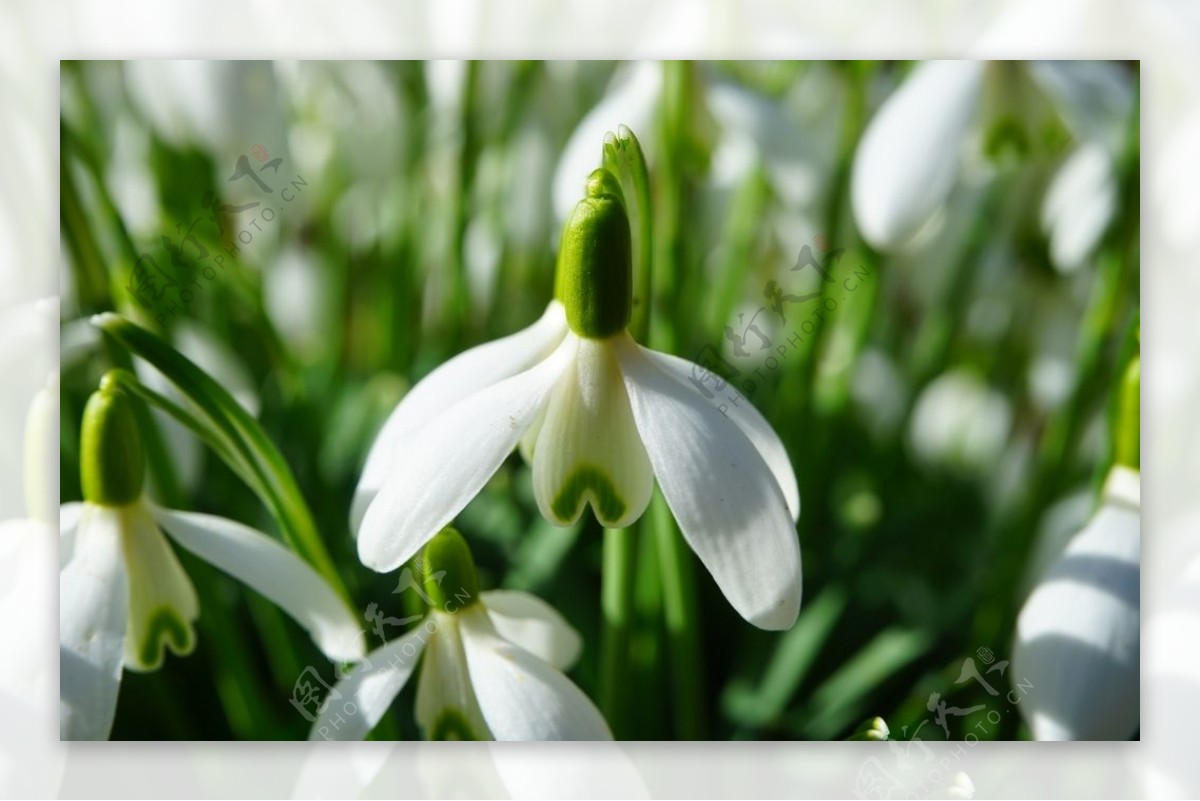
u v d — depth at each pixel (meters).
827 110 0.28
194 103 0.26
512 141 0.28
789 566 0.19
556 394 0.20
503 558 0.27
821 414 0.27
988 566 0.27
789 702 0.26
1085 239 0.27
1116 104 0.25
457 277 0.27
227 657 0.23
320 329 0.29
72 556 0.20
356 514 0.20
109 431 0.20
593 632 0.26
